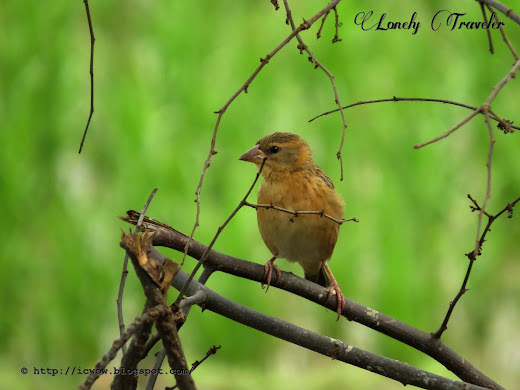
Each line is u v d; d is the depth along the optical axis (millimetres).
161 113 11250
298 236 8297
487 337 11805
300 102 11266
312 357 11945
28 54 11305
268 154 8328
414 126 11242
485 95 11406
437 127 11211
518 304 11695
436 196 11195
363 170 11195
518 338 11672
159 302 4512
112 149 11055
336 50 11398
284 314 11875
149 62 11406
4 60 11312
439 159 11203
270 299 11734
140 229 6051
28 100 11141
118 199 10984
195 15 11617
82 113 11125
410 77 11305
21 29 11430
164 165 11070
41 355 10805
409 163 11195
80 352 10953
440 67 11438
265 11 11766
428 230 11281
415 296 11172
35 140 11086
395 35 11422
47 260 10930
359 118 11227
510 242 11711
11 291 10852
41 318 10867
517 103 11477
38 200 11023
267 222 8398
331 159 11164
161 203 11031
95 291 10961
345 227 11211
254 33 11508
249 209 11211
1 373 10578
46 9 11492
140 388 10562
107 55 11336
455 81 11344
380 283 11141
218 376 11562
